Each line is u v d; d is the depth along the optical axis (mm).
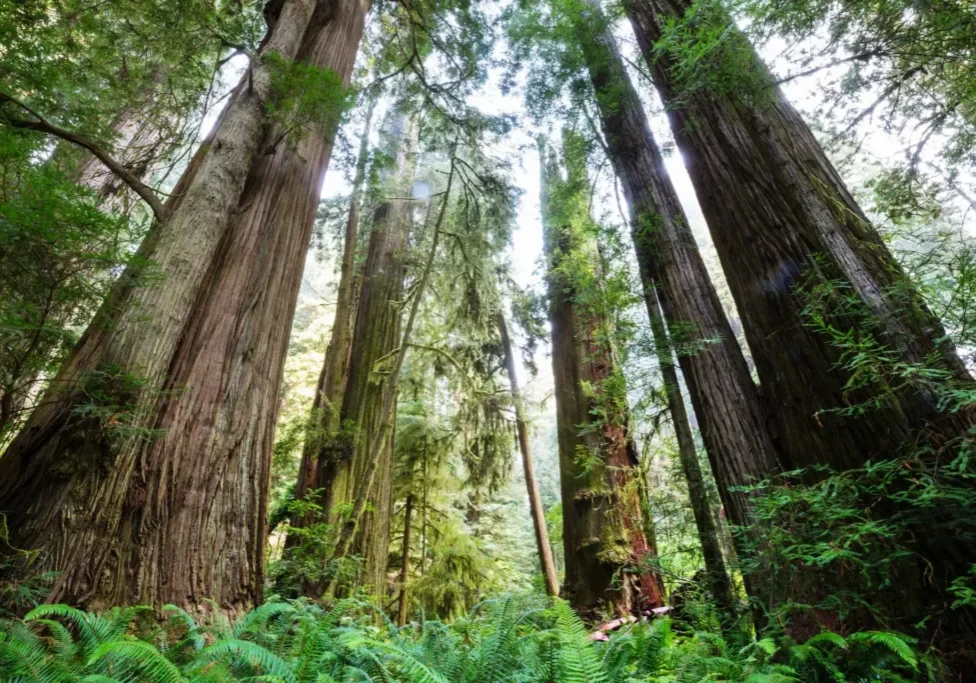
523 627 3096
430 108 9602
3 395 2605
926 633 2338
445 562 10203
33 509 2684
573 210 6922
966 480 2295
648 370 5441
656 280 5277
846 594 2479
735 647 3023
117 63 5719
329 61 6246
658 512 5840
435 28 9398
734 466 3916
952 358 2648
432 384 11867
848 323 3217
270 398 4211
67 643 2035
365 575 7230
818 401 3355
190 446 3414
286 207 4984
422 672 1899
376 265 10805
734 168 4375
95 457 2883
